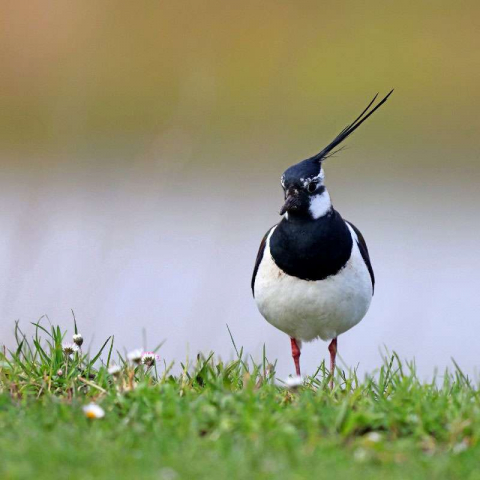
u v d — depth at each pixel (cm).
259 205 1906
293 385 764
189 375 863
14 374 834
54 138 1766
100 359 895
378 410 721
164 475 595
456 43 2369
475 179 2144
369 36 2356
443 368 1416
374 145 2216
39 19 1981
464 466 620
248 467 610
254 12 2292
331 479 592
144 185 1551
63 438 650
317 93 2245
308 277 927
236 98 2195
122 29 2119
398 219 1928
